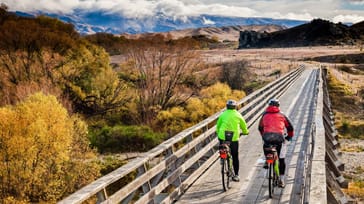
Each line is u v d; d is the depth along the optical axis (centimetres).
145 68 4738
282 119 848
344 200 1081
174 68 4741
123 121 4647
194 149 991
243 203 795
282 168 865
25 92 3978
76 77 4678
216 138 1189
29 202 2447
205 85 5119
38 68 4584
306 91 3259
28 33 4603
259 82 5488
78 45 4891
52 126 2523
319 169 618
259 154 1224
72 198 431
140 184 632
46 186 2508
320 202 482
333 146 1873
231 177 923
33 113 2505
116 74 4794
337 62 10594
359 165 2153
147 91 4669
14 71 4488
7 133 2420
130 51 4697
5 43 4444
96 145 3825
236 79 5400
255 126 1728
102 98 4741
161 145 743
